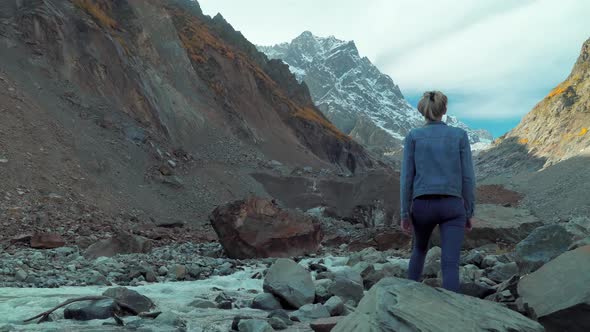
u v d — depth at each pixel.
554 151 100.56
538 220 13.11
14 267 8.91
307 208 41.66
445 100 4.65
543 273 4.27
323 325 4.34
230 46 82.88
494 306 3.44
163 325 4.66
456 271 4.21
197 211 31.69
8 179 21.03
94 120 33.50
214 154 47.19
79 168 26.09
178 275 9.22
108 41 40.97
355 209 38.88
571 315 3.68
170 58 55.19
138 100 40.66
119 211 24.75
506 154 119.88
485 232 12.52
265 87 79.12
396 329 3.12
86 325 4.65
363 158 89.44
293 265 6.39
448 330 3.06
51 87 33.16
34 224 18.28
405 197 4.53
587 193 55.75
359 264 8.23
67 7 40.53
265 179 44.50
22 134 24.89
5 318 4.93
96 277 8.09
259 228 13.85
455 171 4.37
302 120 79.94
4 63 30.92
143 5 56.81
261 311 5.72
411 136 4.59
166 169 33.47
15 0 37.25
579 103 109.12
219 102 58.88
